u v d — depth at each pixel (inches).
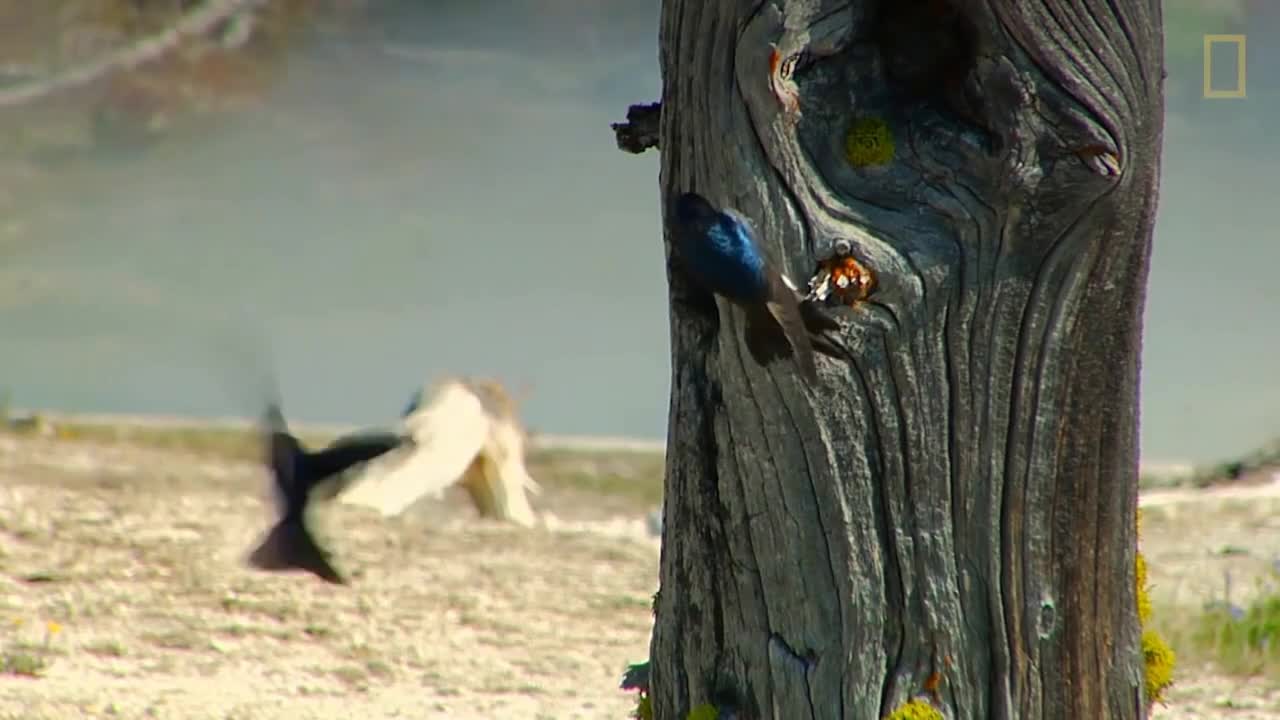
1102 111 317.1
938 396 327.9
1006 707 334.6
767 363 326.6
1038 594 335.6
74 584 631.2
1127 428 339.6
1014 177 319.0
